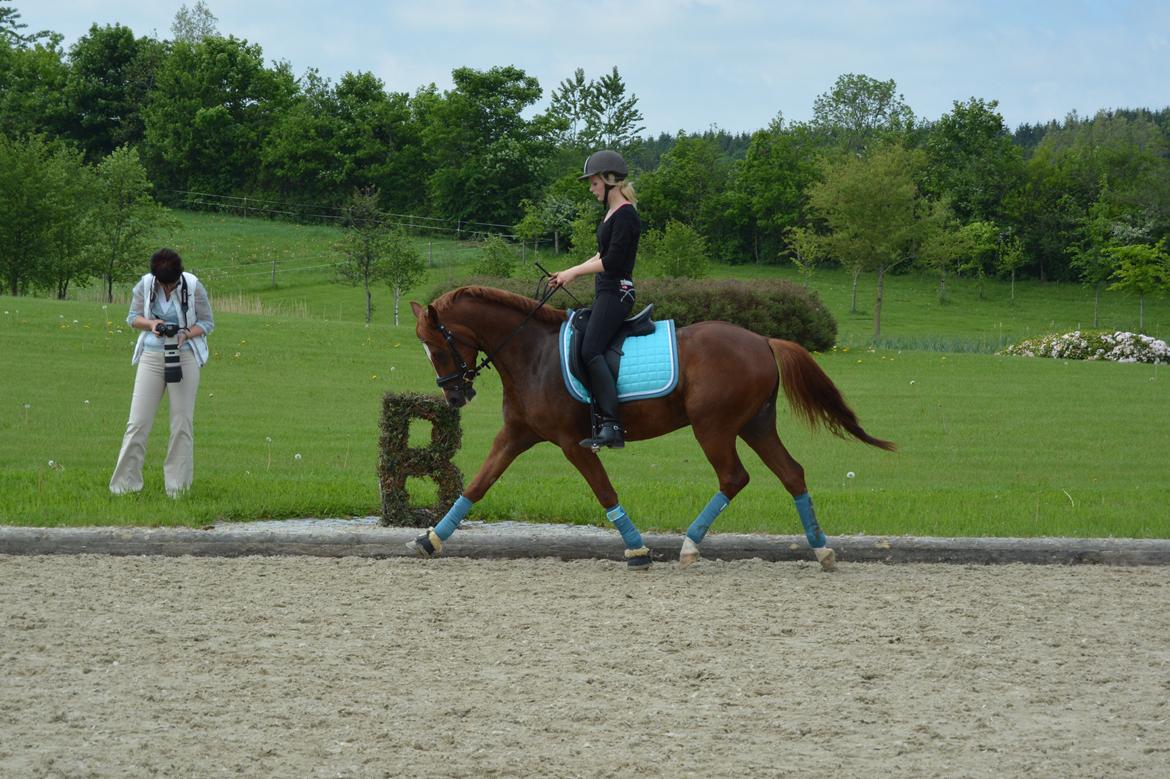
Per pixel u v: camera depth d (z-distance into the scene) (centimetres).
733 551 839
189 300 977
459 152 8844
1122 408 1898
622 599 713
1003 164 8119
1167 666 589
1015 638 637
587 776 434
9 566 772
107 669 559
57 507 902
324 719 492
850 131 11056
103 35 9556
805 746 470
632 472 1271
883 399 1983
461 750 459
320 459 1261
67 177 3925
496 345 801
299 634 623
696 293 2694
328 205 8719
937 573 803
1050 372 2489
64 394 1678
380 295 5297
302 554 828
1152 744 478
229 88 9425
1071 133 12038
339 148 8981
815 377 788
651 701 522
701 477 1249
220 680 544
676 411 782
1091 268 6969
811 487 1185
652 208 8512
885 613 688
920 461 1387
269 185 9044
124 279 4084
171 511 898
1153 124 11831
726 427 775
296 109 9188
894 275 7625
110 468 1155
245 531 845
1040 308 6594
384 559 822
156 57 9669
